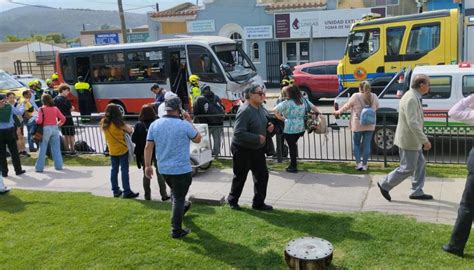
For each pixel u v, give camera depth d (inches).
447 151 395.2
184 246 216.2
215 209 266.8
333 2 989.8
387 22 601.0
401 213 249.9
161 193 294.0
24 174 392.5
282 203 278.7
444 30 565.0
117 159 305.0
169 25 1142.3
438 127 380.2
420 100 251.6
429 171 330.0
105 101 738.2
